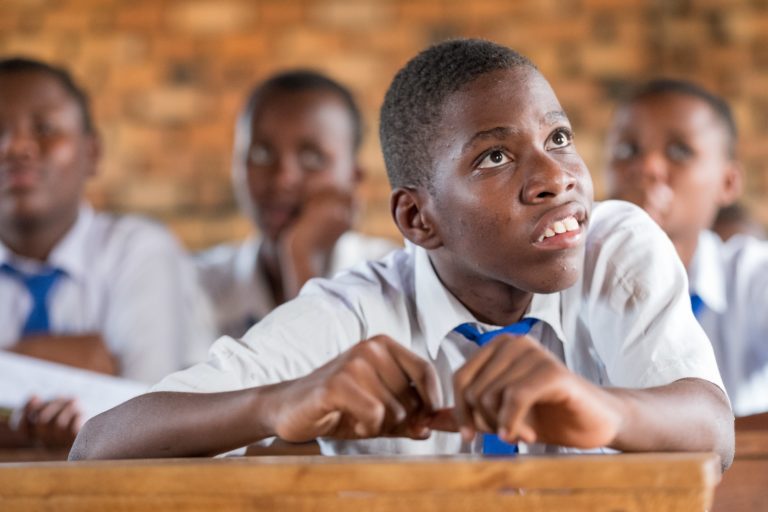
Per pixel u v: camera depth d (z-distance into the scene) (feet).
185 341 8.93
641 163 8.01
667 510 2.61
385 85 14.49
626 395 3.29
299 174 8.75
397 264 4.73
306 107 8.82
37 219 8.48
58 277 8.67
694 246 8.18
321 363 4.26
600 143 14.26
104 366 7.47
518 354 3.04
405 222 4.34
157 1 14.62
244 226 14.34
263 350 4.16
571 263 3.87
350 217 8.88
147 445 3.71
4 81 8.48
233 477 2.75
